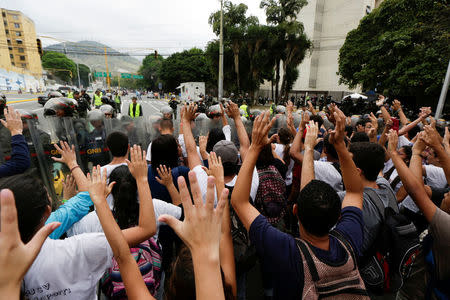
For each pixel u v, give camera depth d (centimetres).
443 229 124
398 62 1894
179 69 5247
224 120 322
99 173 111
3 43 6034
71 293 102
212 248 72
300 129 252
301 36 2641
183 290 91
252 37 2623
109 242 102
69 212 148
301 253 100
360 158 165
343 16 3881
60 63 9225
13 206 58
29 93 4716
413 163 161
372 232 149
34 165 339
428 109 296
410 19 1828
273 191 203
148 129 467
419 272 144
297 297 99
